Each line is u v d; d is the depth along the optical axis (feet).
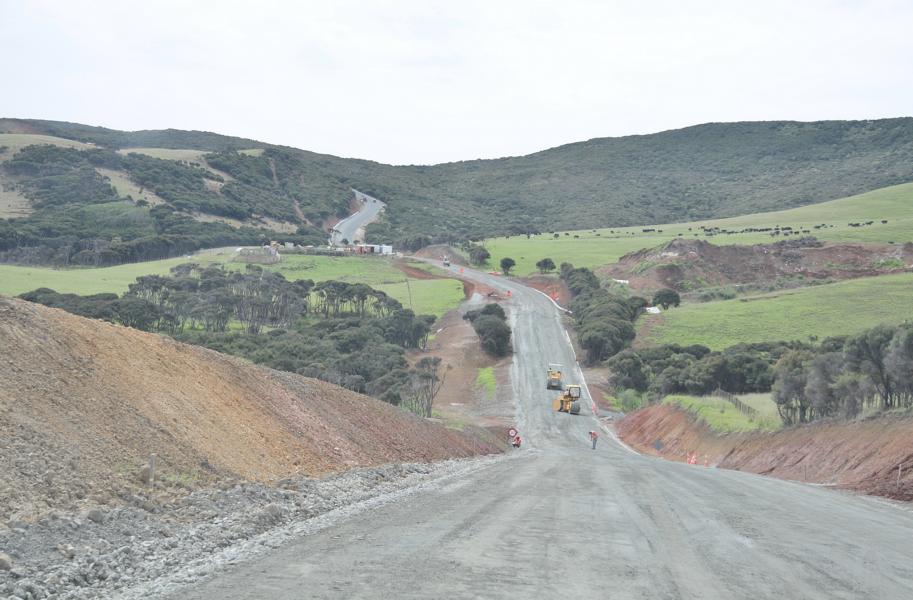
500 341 369.50
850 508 67.31
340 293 395.96
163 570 32.89
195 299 317.83
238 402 68.49
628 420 262.88
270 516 44.96
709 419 192.03
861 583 34.47
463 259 609.83
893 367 123.65
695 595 30.76
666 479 87.92
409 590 29.68
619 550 40.01
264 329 331.98
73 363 51.96
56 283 346.13
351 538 40.75
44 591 28.22
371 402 110.01
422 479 76.89
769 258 514.27
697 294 456.45
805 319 360.89
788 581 34.24
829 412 142.10
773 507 63.93
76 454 42.45
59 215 583.58
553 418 273.13
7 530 33.01
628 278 504.02
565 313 442.09
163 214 618.85
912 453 93.56
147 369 59.67
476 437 168.35
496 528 45.37
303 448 69.87
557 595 29.81
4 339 49.19
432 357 334.85
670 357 318.04
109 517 37.99
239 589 29.40
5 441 39.81
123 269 441.27
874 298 383.45
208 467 51.49
